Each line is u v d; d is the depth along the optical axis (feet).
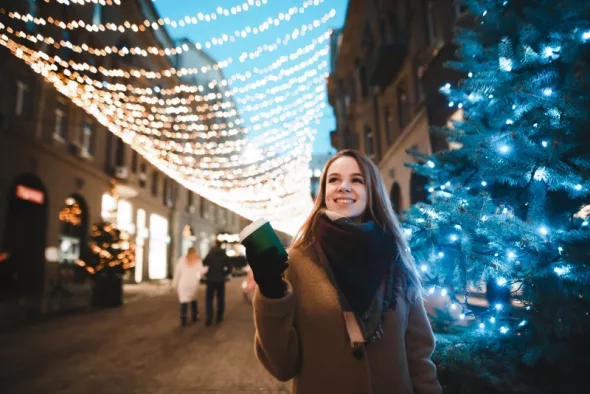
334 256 4.83
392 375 4.61
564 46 6.98
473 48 9.04
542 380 6.80
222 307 31.30
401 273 5.24
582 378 6.60
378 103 69.62
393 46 51.78
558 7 7.32
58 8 50.19
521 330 7.47
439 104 38.78
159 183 94.73
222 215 150.51
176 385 15.58
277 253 4.22
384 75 57.06
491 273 6.82
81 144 59.21
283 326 4.37
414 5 49.14
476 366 6.71
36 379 16.37
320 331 4.65
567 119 6.66
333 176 5.66
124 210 75.31
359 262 4.80
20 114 45.16
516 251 6.70
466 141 8.75
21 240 48.52
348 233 4.85
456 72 34.06
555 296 6.40
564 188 7.21
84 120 59.98
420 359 5.04
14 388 15.25
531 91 6.98
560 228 7.06
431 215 7.34
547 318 6.51
